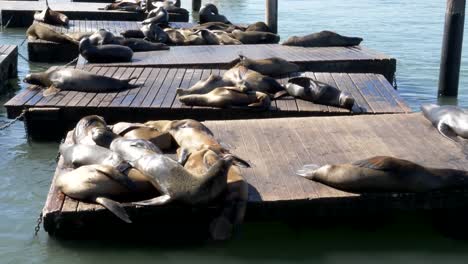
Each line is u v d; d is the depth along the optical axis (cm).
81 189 653
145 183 662
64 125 1045
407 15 2791
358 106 1060
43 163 950
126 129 806
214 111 1028
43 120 1038
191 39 1753
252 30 1936
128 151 713
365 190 680
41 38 1764
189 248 670
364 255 666
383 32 2294
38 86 1167
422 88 1462
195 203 638
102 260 644
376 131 897
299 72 1310
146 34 1734
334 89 1051
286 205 671
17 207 788
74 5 2634
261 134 890
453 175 684
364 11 2967
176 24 2214
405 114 981
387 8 3089
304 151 818
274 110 1030
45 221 650
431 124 928
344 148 827
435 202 685
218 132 902
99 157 716
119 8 2464
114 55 1407
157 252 660
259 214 674
